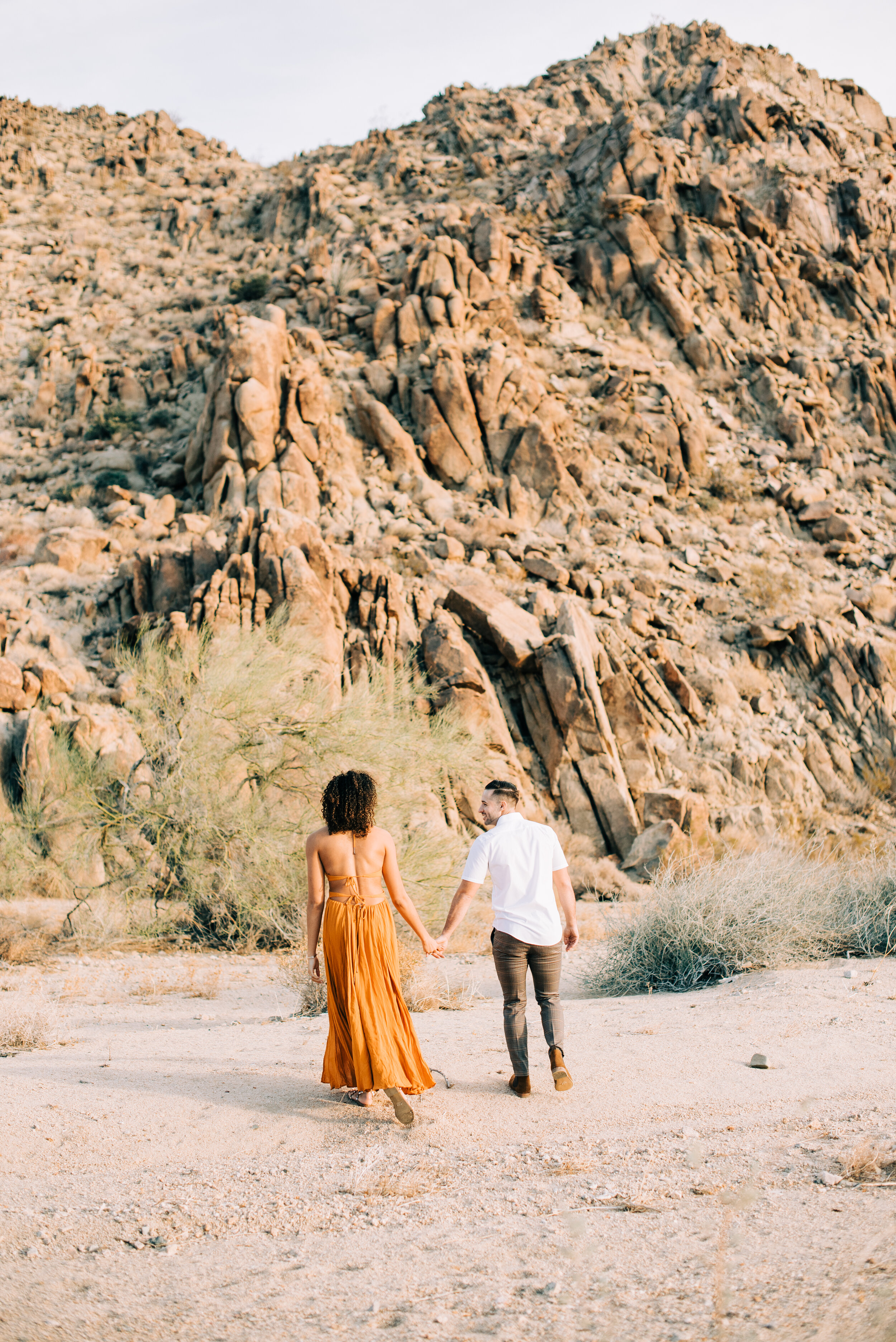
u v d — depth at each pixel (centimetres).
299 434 2767
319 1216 383
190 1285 323
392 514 2711
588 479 2909
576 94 5397
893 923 1005
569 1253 331
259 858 1288
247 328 2861
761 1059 566
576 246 3738
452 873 1338
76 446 3212
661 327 3562
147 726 1450
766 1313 273
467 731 1616
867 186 4228
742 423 3334
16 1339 276
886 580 2816
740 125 4338
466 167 4775
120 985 967
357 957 492
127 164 5541
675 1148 441
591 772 2153
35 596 2425
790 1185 390
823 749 2377
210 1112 497
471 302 3312
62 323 3912
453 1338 276
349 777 509
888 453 3319
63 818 1440
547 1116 489
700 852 1931
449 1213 381
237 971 1095
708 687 2430
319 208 4416
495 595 2378
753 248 3747
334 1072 493
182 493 2922
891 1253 304
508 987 526
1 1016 712
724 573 2739
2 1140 454
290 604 2161
